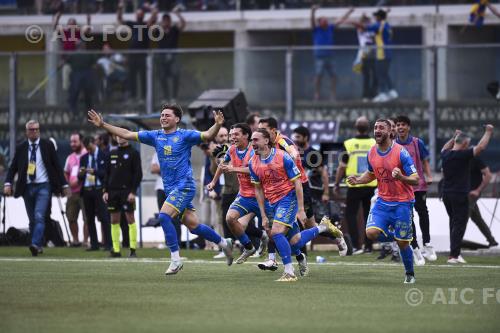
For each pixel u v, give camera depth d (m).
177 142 30.45
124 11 67.88
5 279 30.09
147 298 25.06
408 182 28.44
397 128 38.72
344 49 56.03
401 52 55.06
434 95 54.19
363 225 45.09
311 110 56.31
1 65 57.88
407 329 20.28
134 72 57.19
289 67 56.25
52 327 20.31
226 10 70.81
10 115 57.50
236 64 56.88
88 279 30.08
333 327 20.45
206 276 31.08
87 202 45.53
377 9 67.50
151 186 52.34
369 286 28.19
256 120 40.62
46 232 49.44
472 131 53.53
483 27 68.19
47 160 42.84
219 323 20.89
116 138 41.50
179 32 67.12
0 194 51.12
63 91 57.59
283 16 69.62
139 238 49.19
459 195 37.91
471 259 40.22
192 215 31.42
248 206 32.69
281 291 26.72
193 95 57.06
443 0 66.88
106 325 20.58
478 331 20.11
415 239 36.84
